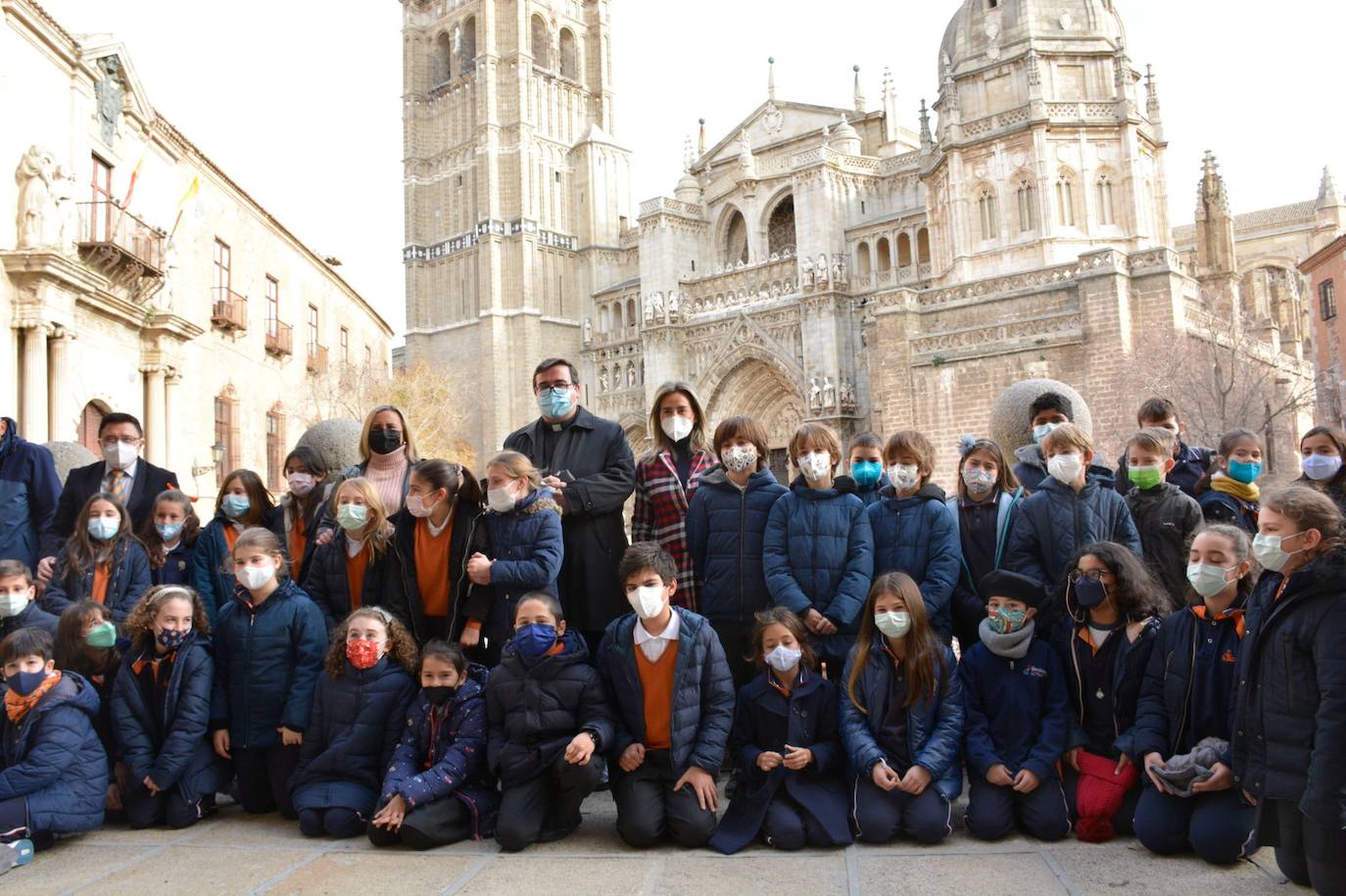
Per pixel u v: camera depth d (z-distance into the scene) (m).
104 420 11.50
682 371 68.00
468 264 81.31
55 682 8.74
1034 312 41.12
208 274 35.59
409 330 83.75
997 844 8.05
